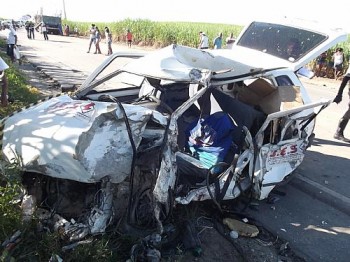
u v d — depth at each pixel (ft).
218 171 13.60
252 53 21.13
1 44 70.18
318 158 22.00
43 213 11.35
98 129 11.18
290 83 17.62
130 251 10.77
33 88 30.17
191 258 11.76
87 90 15.61
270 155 14.67
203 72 13.00
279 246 13.15
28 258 9.76
